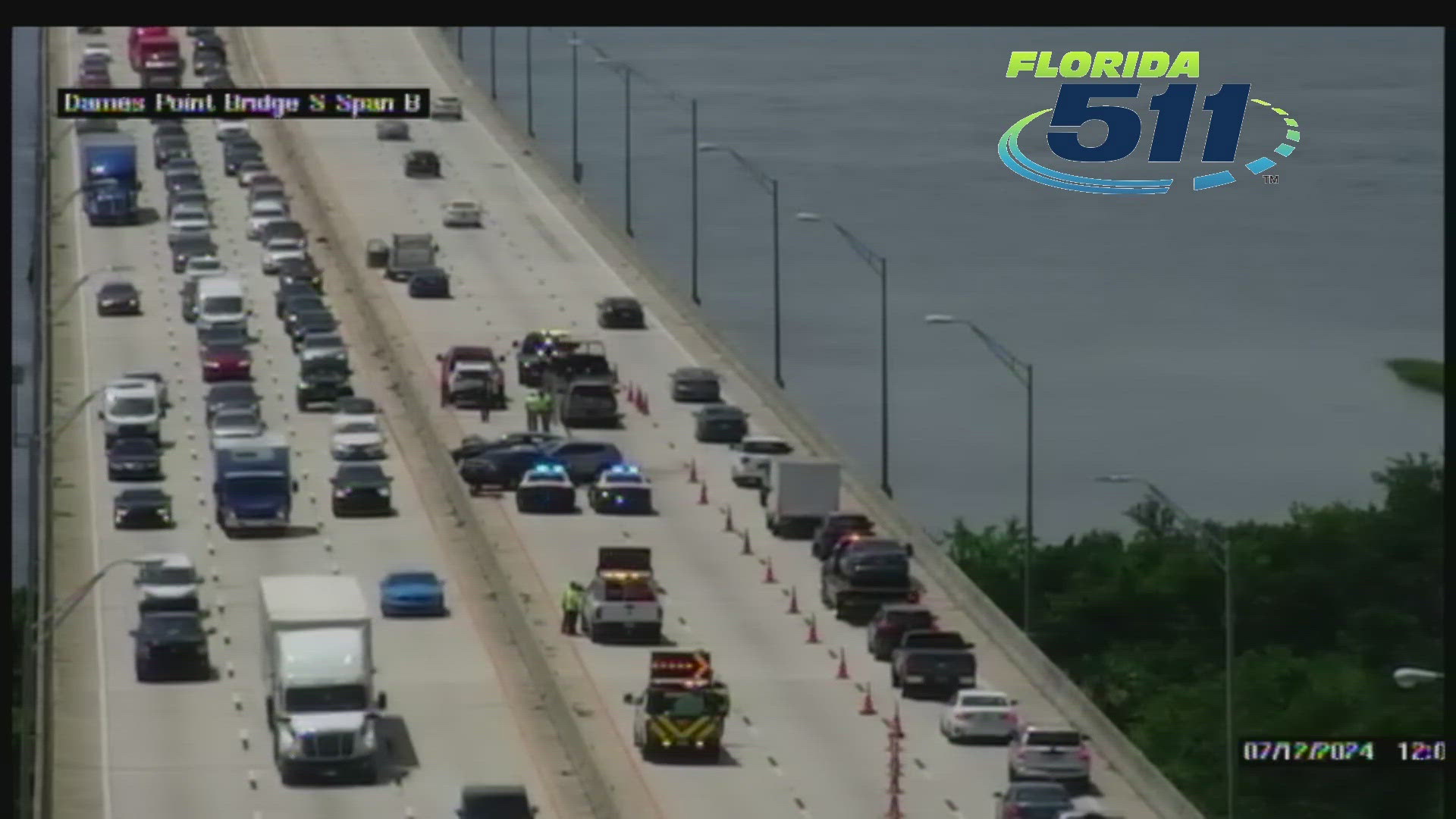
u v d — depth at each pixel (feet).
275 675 622.54
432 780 615.57
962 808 598.75
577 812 595.06
